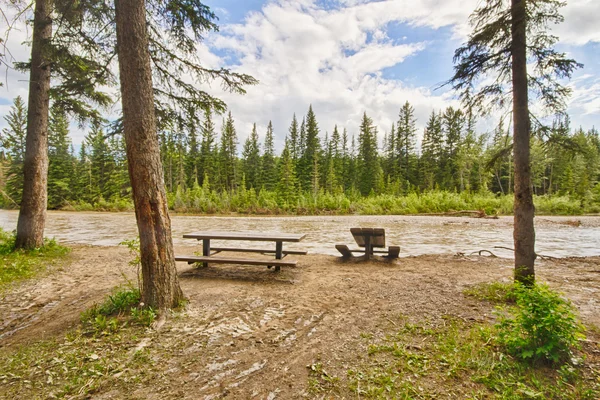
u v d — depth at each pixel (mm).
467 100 5359
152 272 3711
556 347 2645
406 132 51406
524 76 4539
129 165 3662
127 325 3389
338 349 2975
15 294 4629
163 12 4969
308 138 51688
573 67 4348
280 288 4930
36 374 2531
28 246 7113
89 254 7621
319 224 17719
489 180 37562
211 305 4121
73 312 3898
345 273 5918
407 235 12781
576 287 5016
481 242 10883
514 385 2363
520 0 4379
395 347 2973
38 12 6898
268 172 49312
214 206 28500
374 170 49094
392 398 2242
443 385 2385
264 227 16141
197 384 2424
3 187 7867
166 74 5316
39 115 7273
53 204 36250
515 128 4664
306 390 2354
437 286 5016
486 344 2955
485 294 4500
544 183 39906
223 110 5836
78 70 6242
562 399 2201
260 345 3059
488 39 4793
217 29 5172
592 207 24906
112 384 2406
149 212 3678
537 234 12984
